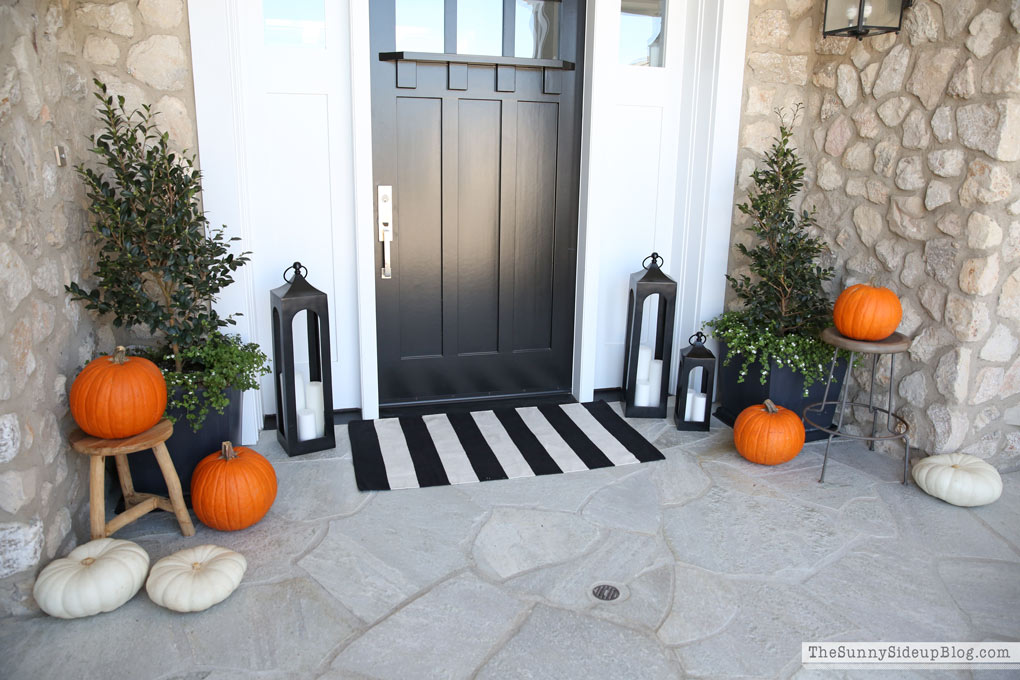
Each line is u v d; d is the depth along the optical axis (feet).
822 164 10.62
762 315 10.21
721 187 10.78
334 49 9.48
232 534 7.52
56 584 6.01
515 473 9.04
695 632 6.14
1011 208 8.25
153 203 7.62
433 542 7.46
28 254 6.33
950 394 8.79
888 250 9.55
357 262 10.00
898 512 8.21
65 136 7.34
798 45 10.61
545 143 10.80
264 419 10.47
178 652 5.79
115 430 6.76
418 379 11.25
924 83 8.86
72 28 7.76
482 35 10.22
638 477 9.00
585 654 5.85
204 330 8.28
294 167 9.73
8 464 5.90
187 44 8.45
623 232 11.39
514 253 11.12
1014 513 8.23
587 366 11.43
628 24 10.67
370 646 5.90
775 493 8.63
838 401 9.95
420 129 10.28
